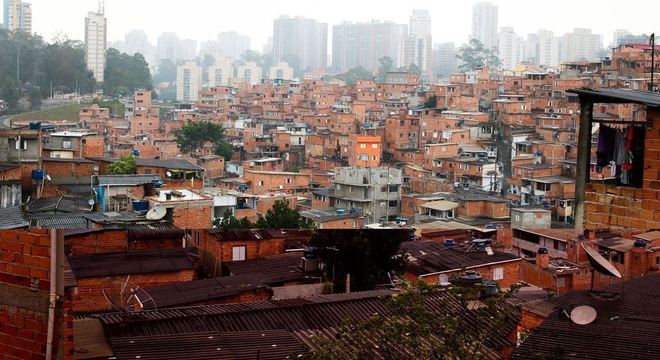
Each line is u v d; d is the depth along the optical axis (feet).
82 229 82.02
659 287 42.01
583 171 37.06
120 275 73.31
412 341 39.01
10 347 28.27
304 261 79.20
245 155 294.46
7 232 28.07
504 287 79.66
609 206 36.76
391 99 395.75
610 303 38.55
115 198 103.40
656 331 33.86
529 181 202.18
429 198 183.62
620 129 36.73
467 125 284.00
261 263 84.38
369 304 56.18
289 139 300.20
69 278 29.12
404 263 79.51
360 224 172.24
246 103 429.79
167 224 95.35
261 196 186.70
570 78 318.86
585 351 32.09
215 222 123.54
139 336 45.09
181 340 43.91
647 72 298.97
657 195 35.35
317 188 216.13
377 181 191.42
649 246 66.64
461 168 235.20
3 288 28.27
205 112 407.03
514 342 45.70
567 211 188.24
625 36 516.73
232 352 42.50
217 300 69.05
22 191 99.09
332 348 42.83
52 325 27.71
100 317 51.01
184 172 152.56
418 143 283.18
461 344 38.99
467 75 395.34
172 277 76.33
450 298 46.55
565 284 81.20
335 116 324.19
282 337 46.29
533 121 283.79
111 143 276.41
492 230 105.29
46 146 162.81
